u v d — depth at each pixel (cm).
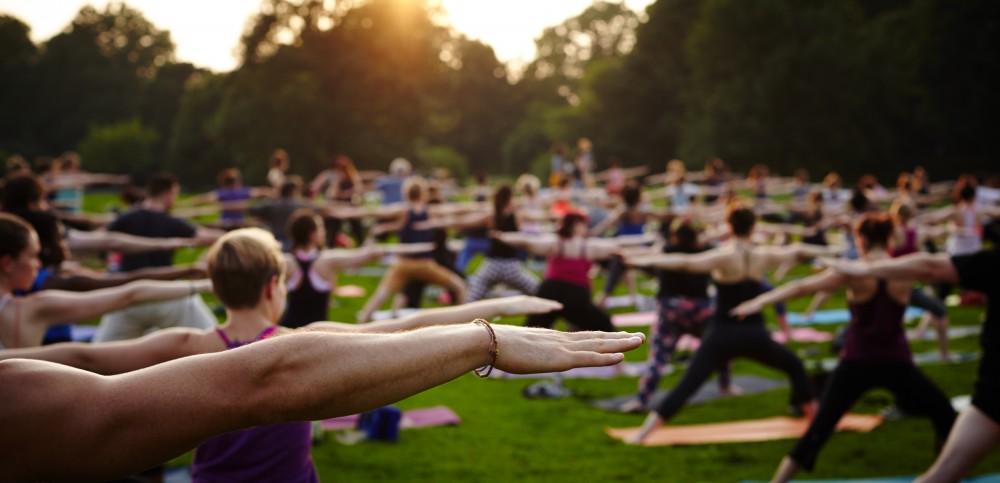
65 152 7062
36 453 93
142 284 336
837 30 4244
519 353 115
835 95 4222
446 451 572
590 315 700
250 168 4416
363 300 1215
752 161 4441
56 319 321
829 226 1106
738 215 586
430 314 226
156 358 242
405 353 107
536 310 230
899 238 854
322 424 593
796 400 650
